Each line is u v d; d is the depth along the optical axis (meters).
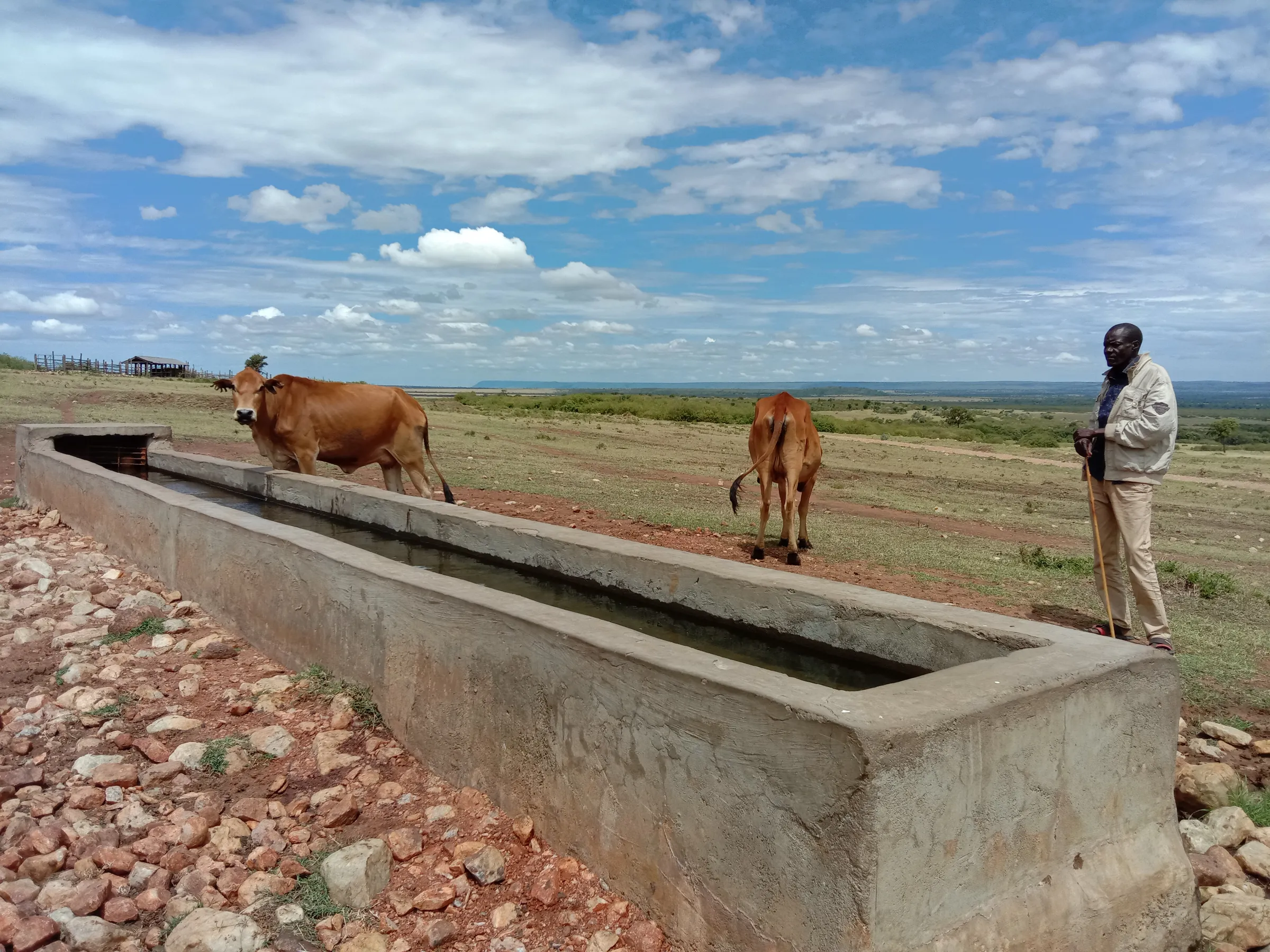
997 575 8.58
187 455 11.03
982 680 2.87
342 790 3.87
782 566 8.70
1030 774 2.83
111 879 3.13
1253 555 11.76
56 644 5.52
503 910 3.09
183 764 4.02
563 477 15.58
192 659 5.41
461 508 7.37
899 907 2.45
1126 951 3.03
